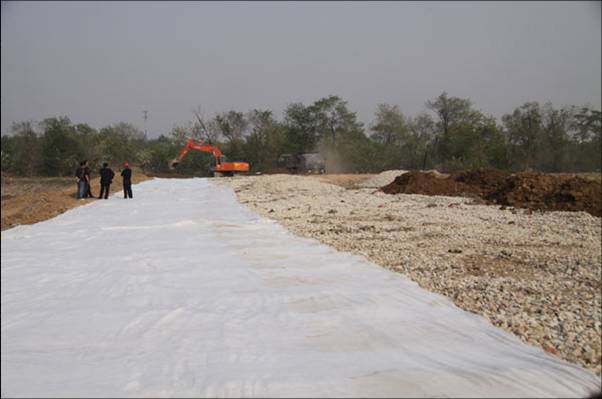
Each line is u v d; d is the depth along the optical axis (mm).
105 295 6125
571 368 3803
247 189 25453
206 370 3910
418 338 4504
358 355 4125
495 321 5422
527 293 6508
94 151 52312
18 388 3695
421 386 3457
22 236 11039
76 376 3895
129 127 59125
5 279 6969
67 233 11383
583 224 12633
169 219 13328
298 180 28828
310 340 4512
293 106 58812
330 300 5625
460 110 49656
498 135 46031
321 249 8758
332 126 58688
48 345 4523
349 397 3352
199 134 53656
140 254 8547
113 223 12906
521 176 18469
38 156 51312
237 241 9664
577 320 5445
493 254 8922
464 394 3344
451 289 6668
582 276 7375
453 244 9938
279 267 7352
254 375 3766
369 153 49438
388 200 19641
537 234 11242
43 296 6117
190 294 6035
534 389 3420
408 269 7777
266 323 4957
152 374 3883
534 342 4875
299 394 3430
